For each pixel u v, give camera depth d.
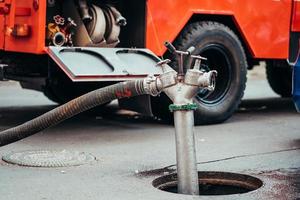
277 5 8.28
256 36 8.15
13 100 10.27
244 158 6.02
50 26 6.71
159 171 5.43
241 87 8.16
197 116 7.78
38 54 6.80
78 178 5.14
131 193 4.73
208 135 7.23
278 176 5.31
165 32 7.34
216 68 8.05
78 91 8.27
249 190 5.29
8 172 5.30
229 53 7.96
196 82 4.63
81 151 6.19
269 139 7.05
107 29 7.11
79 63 6.44
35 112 8.84
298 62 6.71
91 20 6.95
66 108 5.02
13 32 6.80
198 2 7.57
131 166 5.60
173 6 7.38
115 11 7.11
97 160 5.80
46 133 7.21
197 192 4.78
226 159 5.96
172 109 4.73
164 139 6.91
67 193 4.70
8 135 5.31
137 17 7.32
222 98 8.02
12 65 7.42
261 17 8.16
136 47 7.35
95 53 6.66
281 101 10.97
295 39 8.53
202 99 7.84
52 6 6.77
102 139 6.87
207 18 7.94
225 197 4.67
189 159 4.75
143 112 7.30
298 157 6.09
